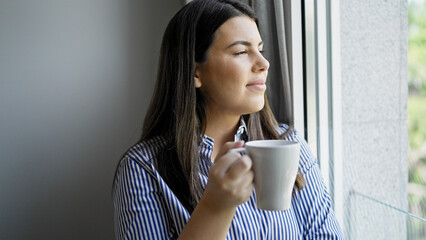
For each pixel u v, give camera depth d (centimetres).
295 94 136
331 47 129
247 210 90
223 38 87
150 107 106
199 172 95
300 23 135
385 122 104
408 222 95
